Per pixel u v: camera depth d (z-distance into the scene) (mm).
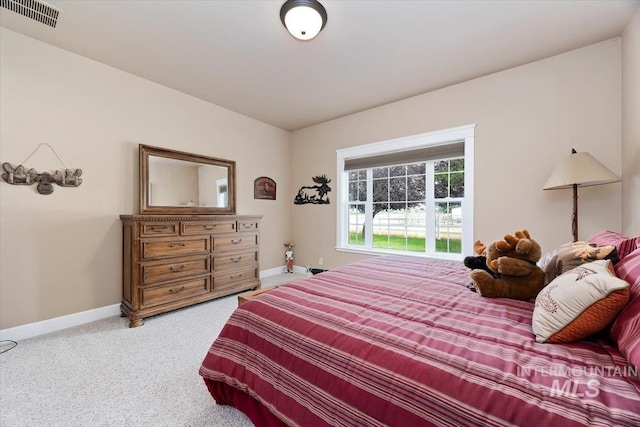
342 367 935
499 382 719
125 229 2738
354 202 4191
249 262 3594
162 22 2092
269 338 1200
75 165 2533
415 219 3629
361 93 3338
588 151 2414
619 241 1329
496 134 2867
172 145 3229
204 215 3086
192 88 3215
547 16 2021
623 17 2039
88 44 2377
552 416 613
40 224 2354
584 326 886
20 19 2064
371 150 3811
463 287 1576
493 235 2898
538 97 2643
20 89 2250
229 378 1291
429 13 1982
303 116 4137
